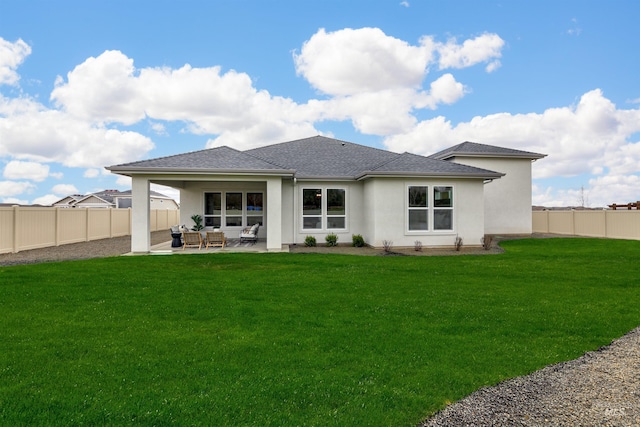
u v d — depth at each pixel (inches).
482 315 253.3
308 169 736.3
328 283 351.9
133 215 586.2
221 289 323.3
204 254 561.3
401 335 212.7
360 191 721.0
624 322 241.3
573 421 129.6
